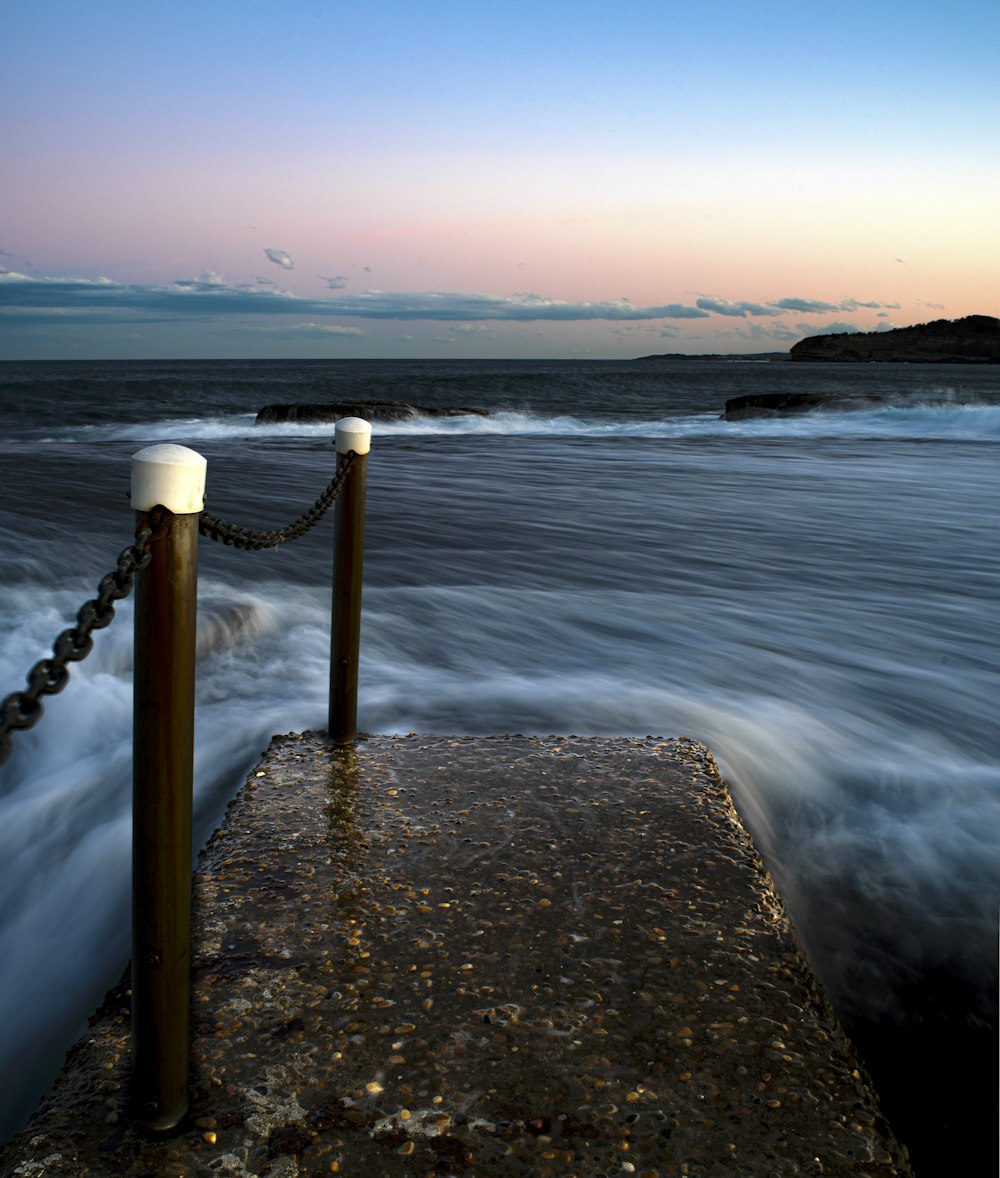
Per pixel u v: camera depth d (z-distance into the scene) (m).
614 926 2.89
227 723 4.89
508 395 63.22
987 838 3.91
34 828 3.95
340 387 68.94
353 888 3.08
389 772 4.05
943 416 31.50
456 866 3.23
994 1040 2.87
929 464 20.02
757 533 11.55
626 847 3.38
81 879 3.60
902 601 8.06
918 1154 2.46
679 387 81.19
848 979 3.11
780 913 3.01
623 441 27.31
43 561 9.12
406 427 34.69
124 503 13.34
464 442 27.00
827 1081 2.28
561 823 3.56
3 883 3.58
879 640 6.80
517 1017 2.46
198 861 3.27
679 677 5.84
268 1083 2.22
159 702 1.94
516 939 2.81
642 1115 2.14
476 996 2.54
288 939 2.79
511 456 22.27
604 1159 2.02
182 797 1.99
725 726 5.01
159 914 2.00
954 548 10.62
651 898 3.05
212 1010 2.47
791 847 3.88
